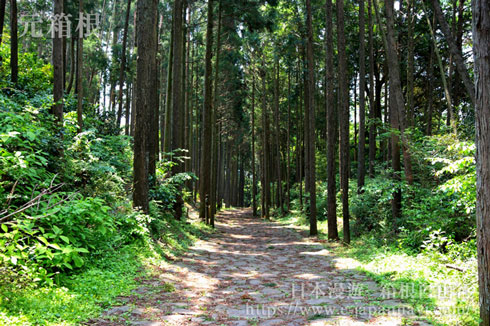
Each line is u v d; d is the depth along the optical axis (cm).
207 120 1822
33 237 552
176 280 706
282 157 3809
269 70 2928
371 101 1616
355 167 2512
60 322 401
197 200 3259
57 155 802
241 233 1816
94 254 686
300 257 1065
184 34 2172
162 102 3334
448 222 782
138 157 1025
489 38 386
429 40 1775
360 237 1270
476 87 396
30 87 1296
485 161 388
